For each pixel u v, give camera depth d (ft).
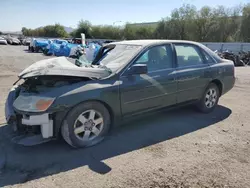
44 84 11.74
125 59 12.92
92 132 11.82
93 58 16.88
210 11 135.13
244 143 12.34
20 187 8.71
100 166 10.10
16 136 11.22
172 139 12.71
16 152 11.17
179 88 14.51
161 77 13.53
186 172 9.70
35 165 10.13
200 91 15.92
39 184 8.89
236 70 44.65
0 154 10.98
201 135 13.25
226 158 10.82
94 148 11.59
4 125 13.96
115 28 201.98
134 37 182.29
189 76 14.92
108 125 12.22
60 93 10.65
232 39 130.52
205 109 16.72
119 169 9.89
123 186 8.79
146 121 15.14
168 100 14.14
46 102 10.30
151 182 9.04
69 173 9.59
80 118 11.22
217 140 12.66
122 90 12.07
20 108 10.46
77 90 10.92
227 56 58.03
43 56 71.56
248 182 9.09
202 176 9.44
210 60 16.65
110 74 12.06
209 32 136.46
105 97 11.53
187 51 15.46
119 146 11.84
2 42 147.95
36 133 11.05
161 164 10.27
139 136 13.01
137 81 12.60
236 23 127.44
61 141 12.22
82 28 216.95
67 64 12.65
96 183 8.96
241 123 15.12
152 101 13.38
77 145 11.35
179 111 17.08
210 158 10.80
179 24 146.10
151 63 13.56
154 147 11.79
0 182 8.99
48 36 275.18
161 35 155.74
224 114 16.76
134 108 12.73
